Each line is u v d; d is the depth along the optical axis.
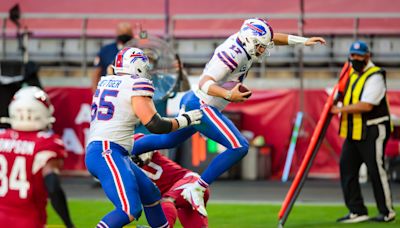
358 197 33.00
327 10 59.62
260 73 58.25
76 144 52.41
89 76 59.38
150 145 25.67
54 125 52.41
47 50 59.97
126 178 21.80
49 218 33.59
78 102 52.41
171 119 22.45
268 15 55.38
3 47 57.78
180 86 33.72
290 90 52.12
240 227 31.39
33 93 18.39
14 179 17.97
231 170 51.47
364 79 32.47
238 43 24.41
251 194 43.25
